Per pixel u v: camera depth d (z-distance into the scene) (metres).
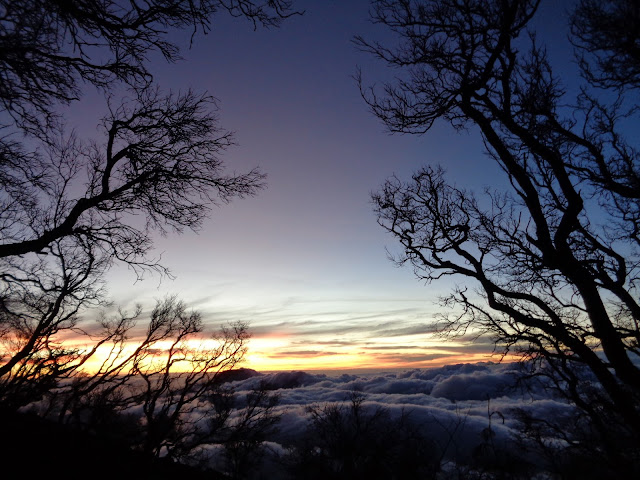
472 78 7.91
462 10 7.31
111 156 7.23
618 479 10.49
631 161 8.24
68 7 4.09
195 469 9.62
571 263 7.71
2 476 4.24
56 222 7.54
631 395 8.16
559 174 7.66
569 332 8.12
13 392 5.59
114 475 5.58
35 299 7.12
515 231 9.34
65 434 5.70
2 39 3.57
